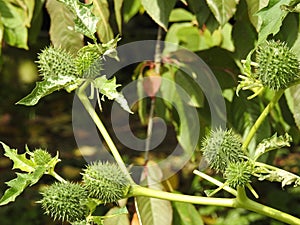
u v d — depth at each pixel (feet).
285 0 3.34
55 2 4.29
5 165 10.89
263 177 3.28
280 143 3.27
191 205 4.45
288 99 4.37
